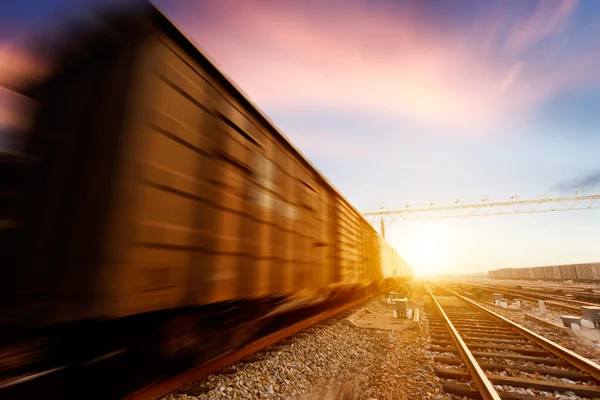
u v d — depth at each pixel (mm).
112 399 2039
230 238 2908
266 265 3570
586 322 8664
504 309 13875
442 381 4715
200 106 2670
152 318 2131
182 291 2277
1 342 1406
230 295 2861
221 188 2836
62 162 1621
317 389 4367
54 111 1628
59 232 1571
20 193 1467
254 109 3510
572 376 4863
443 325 9117
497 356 5867
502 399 4094
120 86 1958
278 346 5973
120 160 1887
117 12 1992
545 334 8422
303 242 4746
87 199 1696
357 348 6484
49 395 1643
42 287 1504
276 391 4227
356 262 8391
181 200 2334
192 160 2496
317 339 6715
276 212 3922
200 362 2887
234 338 3496
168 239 2178
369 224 11227
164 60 2324
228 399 3879
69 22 1752
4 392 1427
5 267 1399
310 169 5301
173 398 3783
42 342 1555
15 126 1478
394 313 10305
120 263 1815
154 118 2164
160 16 2277
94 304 1674
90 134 1757
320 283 5371
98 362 1863
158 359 2365
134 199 1942
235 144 3139
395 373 5098
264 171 3703
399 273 24906
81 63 1779
